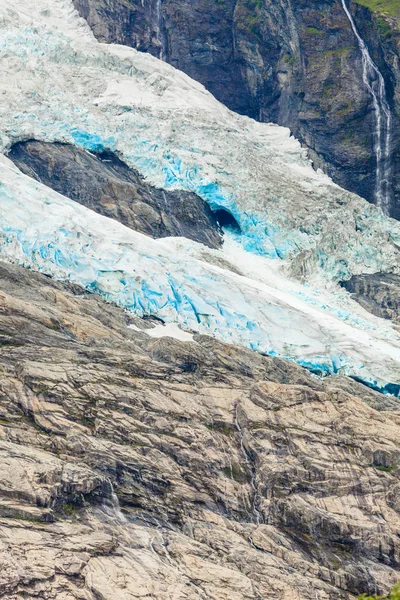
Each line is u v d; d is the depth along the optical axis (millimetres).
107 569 171500
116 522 187125
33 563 166625
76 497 184875
